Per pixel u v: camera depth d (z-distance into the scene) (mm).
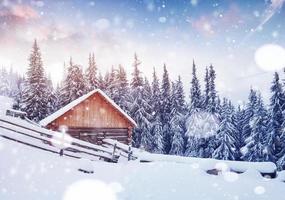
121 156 18109
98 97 23828
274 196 8188
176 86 55656
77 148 15453
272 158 37156
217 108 48719
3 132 12805
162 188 8742
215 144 45094
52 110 45750
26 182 7312
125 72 49312
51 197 6504
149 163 13570
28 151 11094
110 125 24234
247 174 11156
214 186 9234
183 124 50906
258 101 41156
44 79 43656
